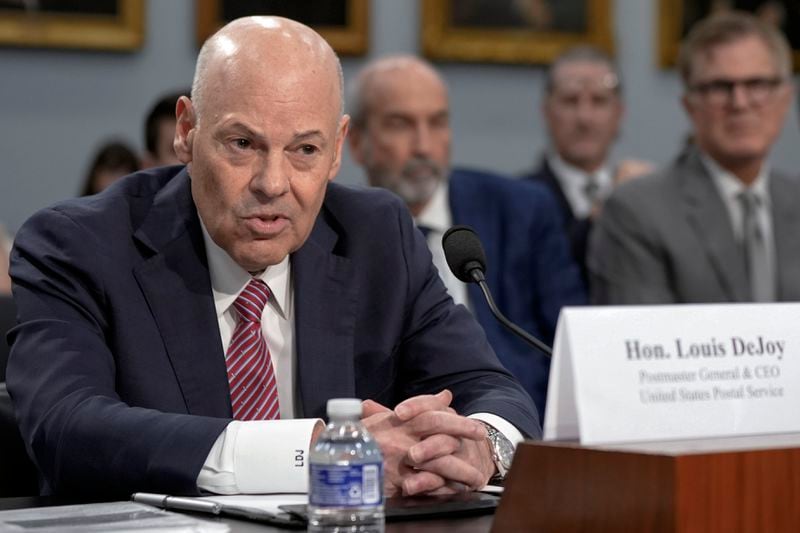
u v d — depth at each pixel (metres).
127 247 3.10
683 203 5.92
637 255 5.86
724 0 9.06
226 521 2.25
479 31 8.59
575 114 8.03
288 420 2.59
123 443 2.58
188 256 3.10
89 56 7.84
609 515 1.84
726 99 5.89
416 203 5.82
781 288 5.86
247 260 2.92
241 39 2.86
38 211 3.16
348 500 2.04
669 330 1.97
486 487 2.70
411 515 2.27
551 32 8.73
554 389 1.94
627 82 8.98
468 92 8.62
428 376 3.31
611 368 1.92
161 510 2.29
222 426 2.57
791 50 9.16
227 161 2.84
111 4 7.84
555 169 8.12
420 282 3.40
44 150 7.76
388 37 8.46
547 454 1.92
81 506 2.34
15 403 2.85
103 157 6.84
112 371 2.95
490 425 2.85
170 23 7.99
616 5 8.95
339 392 3.12
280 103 2.81
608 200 6.05
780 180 6.10
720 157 5.94
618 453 1.84
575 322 1.92
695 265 5.80
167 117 6.08
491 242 5.79
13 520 2.16
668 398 1.94
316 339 3.14
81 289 2.99
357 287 3.27
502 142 8.68
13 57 7.71
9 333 2.98
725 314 2.02
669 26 8.98
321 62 2.88
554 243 5.94
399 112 5.80
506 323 2.76
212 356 3.02
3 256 6.85
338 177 8.10
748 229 5.90
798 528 1.85
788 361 2.04
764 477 1.83
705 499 1.79
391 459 2.56
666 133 9.03
